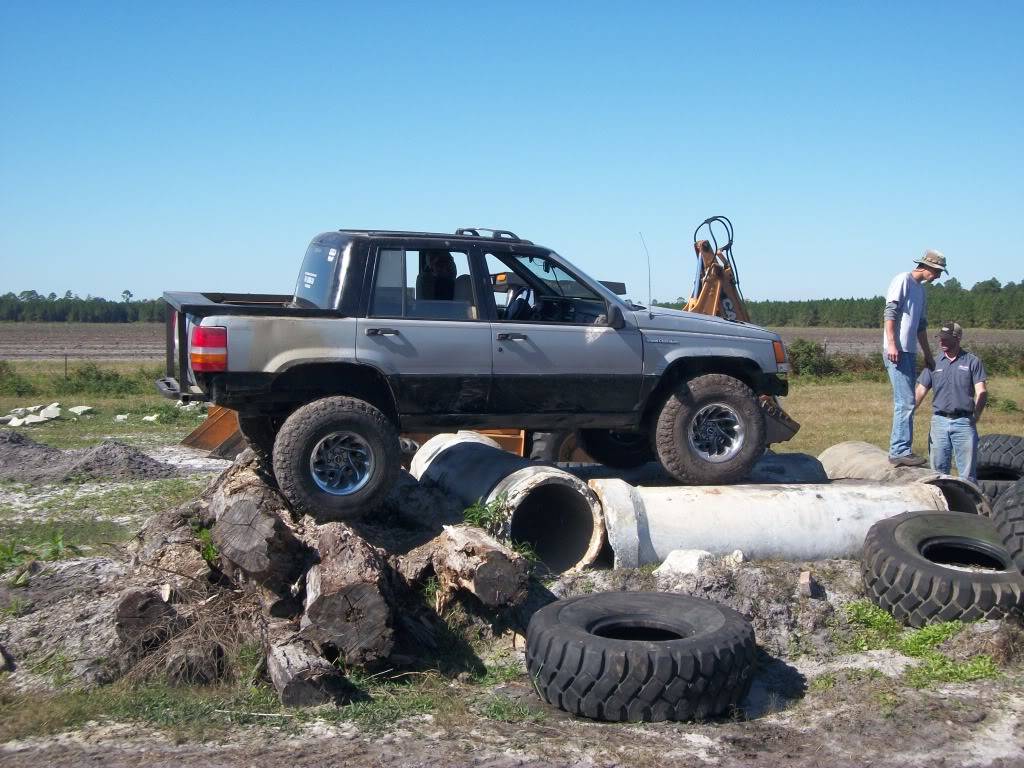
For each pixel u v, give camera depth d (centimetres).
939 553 736
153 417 2083
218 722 520
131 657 588
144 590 599
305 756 480
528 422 775
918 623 650
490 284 763
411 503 801
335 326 712
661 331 809
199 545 682
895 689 569
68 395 2731
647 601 606
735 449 814
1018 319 9038
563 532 770
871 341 6856
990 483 906
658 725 525
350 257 728
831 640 648
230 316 690
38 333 9069
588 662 526
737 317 1093
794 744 503
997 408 2366
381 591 578
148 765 471
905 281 945
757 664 598
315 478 688
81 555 827
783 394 863
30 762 475
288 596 619
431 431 760
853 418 2100
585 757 482
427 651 620
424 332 732
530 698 564
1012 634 615
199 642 586
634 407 801
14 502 1107
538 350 763
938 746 500
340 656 579
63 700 543
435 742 498
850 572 721
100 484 1225
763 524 729
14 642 628
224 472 774
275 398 716
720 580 663
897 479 925
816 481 935
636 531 699
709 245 1094
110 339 7894
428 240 748
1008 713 538
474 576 597
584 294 804
